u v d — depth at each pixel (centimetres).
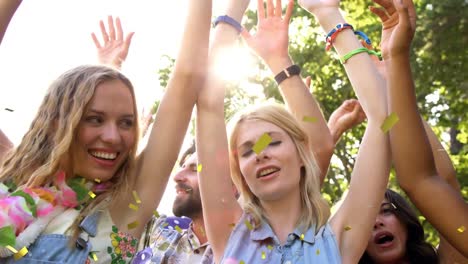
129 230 286
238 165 320
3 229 255
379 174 302
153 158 294
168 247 392
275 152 302
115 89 288
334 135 388
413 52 1263
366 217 297
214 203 304
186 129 301
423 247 381
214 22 335
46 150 287
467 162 1483
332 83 1475
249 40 363
